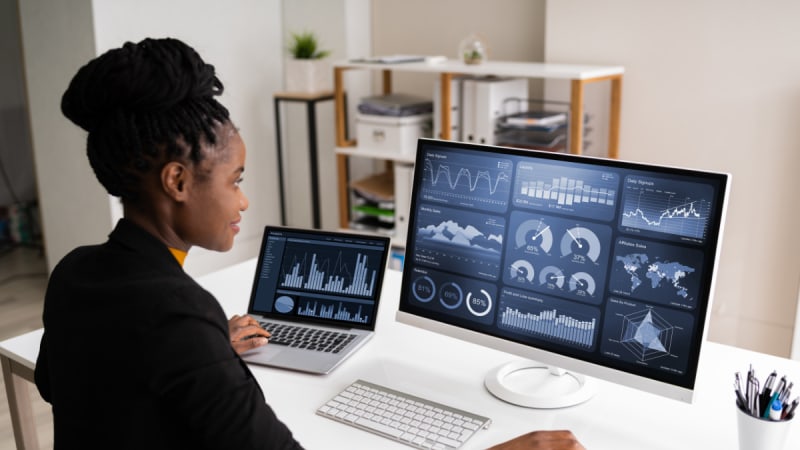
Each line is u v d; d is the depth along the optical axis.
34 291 4.09
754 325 3.08
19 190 4.96
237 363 0.99
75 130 3.64
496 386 1.53
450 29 3.82
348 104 4.07
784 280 2.97
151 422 0.94
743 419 1.23
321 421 1.43
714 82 2.96
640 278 1.40
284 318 1.85
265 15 4.00
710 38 2.93
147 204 0.99
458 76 3.38
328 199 4.26
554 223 1.48
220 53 3.83
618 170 1.41
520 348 1.53
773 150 2.88
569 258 1.47
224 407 0.94
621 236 1.41
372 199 3.68
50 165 3.84
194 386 0.92
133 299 0.93
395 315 1.85
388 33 4.06
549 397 1.47
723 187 1.31
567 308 1.47
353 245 1.83
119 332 0.93
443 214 1.61
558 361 1.49
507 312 1.54
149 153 0.95
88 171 3.66
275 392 1.54
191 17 3.69
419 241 1.65
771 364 1.63
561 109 3.38
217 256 4.02
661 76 3.07
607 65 3.19
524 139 3.20
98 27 3.38
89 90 0.94
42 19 3.59
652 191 1.38
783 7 2.75
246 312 1.96
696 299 1.34
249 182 4.11
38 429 2.75
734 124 2.95
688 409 1.46
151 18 3.54
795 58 2.77
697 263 1.34
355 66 3.46
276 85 4.12
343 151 3.63
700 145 3.04
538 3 3.49
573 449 1.24
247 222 4.15
